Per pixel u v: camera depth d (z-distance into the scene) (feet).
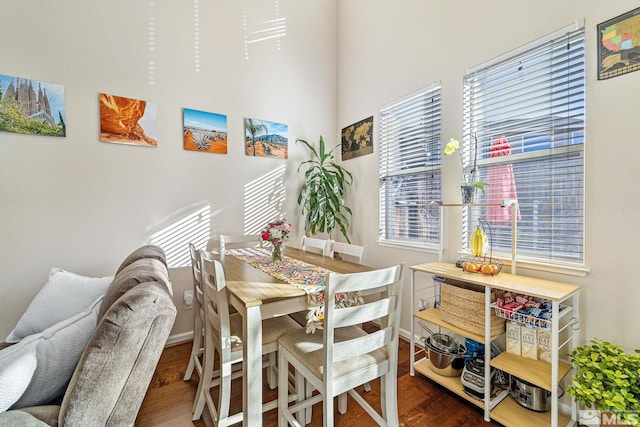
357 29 10.11
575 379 4.01
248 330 3.82
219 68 8.77
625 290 4.35
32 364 2.89
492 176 6.31
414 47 7.92
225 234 8.91
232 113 9.02
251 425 3.88
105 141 7.22
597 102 4.62
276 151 9.84
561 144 5.17
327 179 9.80
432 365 6.11
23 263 6.47
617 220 4.43
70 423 2.64
